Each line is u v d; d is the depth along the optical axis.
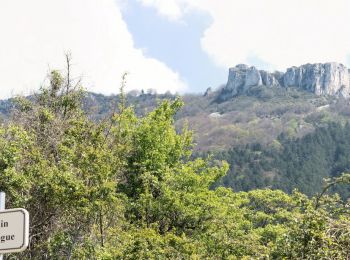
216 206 25.08
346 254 12.49
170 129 27.58
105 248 17.27
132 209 24.38
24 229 4.84
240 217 28.00
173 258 19.86
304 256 12.86
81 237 17.20
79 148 17.70
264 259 15.41
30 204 16.94
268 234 30.08
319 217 12.95
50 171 16.53
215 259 21.92
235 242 21.72
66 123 20.33
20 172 16.16
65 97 22.59
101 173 16.64
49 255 17.34
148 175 24.23
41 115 20.80
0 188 15.06
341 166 140.88
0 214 4.94
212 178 26.92
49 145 19.55
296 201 15.48
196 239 23.38
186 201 24.86
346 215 14.41
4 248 4.88
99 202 16.19
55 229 17.36
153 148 26.19
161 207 24.22
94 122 19.12
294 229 13.13
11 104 22.25
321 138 154.62
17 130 16.62
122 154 19.55
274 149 166.25
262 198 42.69
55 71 22.94
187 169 26.09
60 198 16.16
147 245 18.80
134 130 25.69
